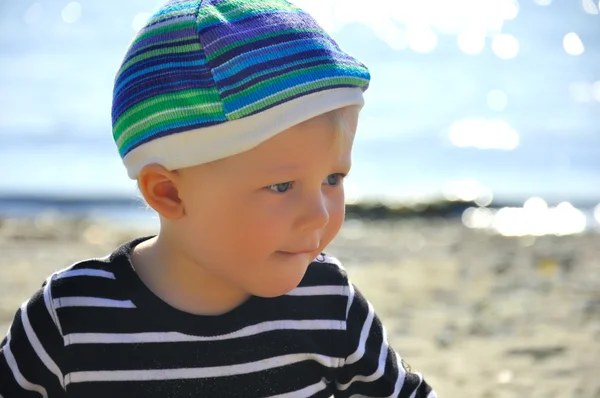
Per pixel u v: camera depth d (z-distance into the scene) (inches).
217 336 79.3
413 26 662.5
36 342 79.3
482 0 697.0
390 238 269.0
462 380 138.5
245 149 72.8
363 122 462.9
